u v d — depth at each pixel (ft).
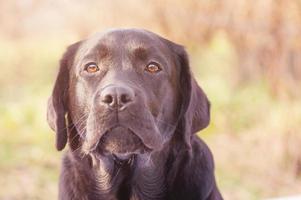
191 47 38.24
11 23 72.18
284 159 33.76
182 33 37.32
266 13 34.47
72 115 15.47
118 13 38.68
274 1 33.94
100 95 13.88
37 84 53.93
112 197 15.78
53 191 30.63
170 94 15.20
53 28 68.85
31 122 41.73
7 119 42.04
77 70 15.16
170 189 15.62
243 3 35.24
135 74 14.52
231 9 35.94
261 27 35.19
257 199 30.14
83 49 15.35
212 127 38.65
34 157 35.40
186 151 15.35
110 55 14.69
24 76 57.77
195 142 15.65
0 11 71.77
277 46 34.50
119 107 13.65
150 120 14.15
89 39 15.52
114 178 15.60
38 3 68.95
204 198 15.37
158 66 14.87
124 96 13.58
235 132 38.04
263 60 36.42
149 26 37.78
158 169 15.47
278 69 34.55
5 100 48.73
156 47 15.02
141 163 15.37
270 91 36.09
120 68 14.49
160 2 37.11
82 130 14.93
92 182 15.58
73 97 15.31
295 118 33.73
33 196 30.09
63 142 15.71
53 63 61.16
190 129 15.19
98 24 39.93
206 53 45.27
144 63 14.74
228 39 37.76
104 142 14.16
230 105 40.83
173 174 15.49
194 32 37.24
